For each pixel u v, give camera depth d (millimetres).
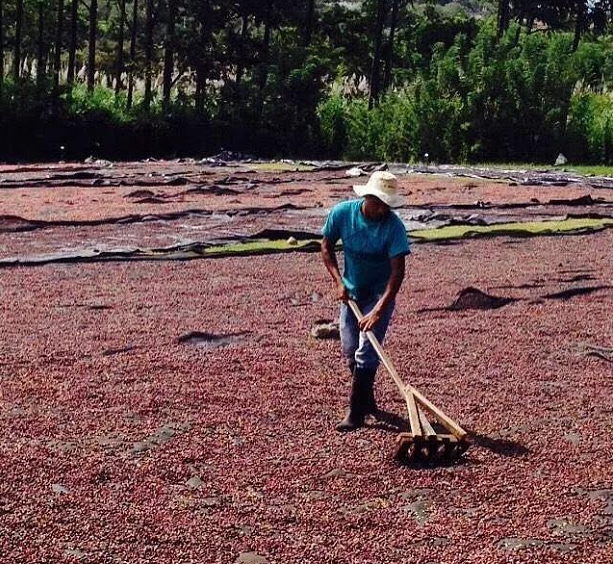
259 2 50000
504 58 43344
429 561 5727
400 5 61750
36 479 6699
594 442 7766
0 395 8438
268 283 13789
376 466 7145
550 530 6203
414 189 27484
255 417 8102
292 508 6395
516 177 32406
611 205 24188
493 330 11227
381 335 8031
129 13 71250
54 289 13156
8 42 58438
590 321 11805
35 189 25938
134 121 46031
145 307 12109
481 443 7680
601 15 67750
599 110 43562
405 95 46000
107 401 8383
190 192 25312
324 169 33844
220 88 49062
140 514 6203
